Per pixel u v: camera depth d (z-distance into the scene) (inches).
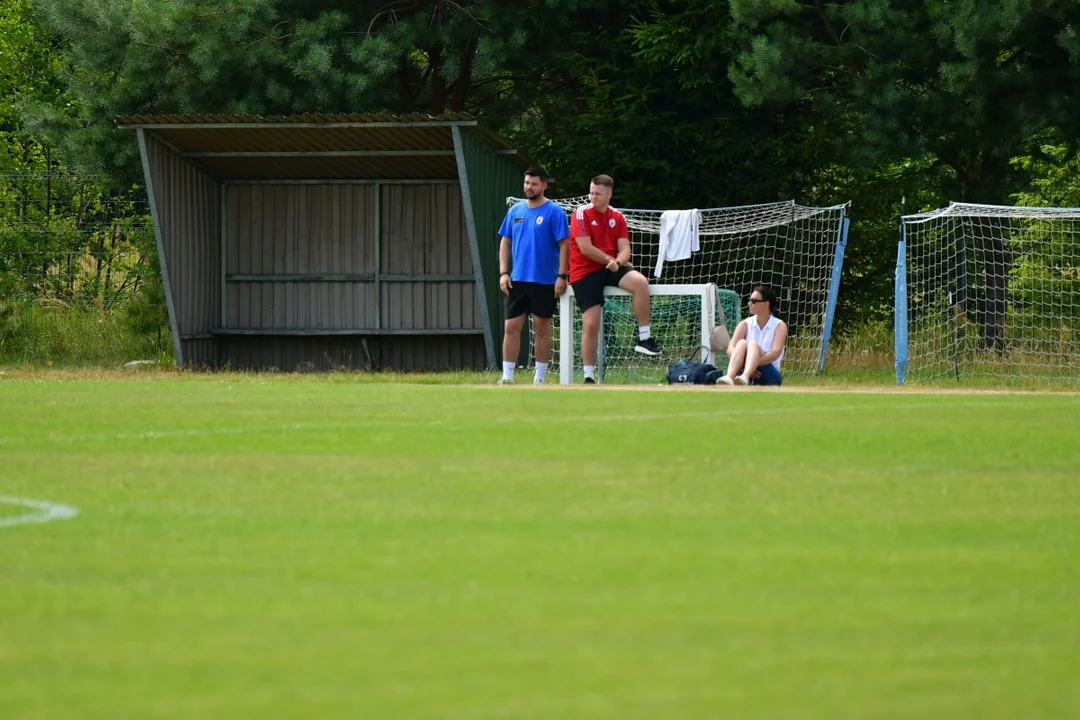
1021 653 538.3
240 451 1139.3
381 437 1237.7
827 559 708.0
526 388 1957.4
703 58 3383.4
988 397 1791.3
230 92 3299.7
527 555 715.4
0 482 963.3
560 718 457.4
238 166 3309.5
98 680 501.4
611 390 1887.3
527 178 2301.9
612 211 2274.9
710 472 1017.5
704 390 1909.4
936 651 540.1
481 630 567.8
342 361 3444.9
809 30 3302.2
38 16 3782.0
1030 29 3004.4
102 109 3430.1
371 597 623.2
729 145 3521.2
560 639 554.9
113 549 730.2
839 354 3314.5
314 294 3410.4
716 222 3198.8
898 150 3137.3
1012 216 2765.7
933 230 3528.5
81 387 1989.4
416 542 749.3
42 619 585.9
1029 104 3048.7
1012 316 3486.7
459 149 2906.0
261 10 3245.6
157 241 3117.6
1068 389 2300.7
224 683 497.4
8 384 2094.0
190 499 892.6
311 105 3270.2
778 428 1321.4
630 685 494.3
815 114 3570.4
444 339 3412.9
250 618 586.6
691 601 617.0
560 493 917.8
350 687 491.8
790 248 3676.2
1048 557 715.4
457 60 3388.3
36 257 3703.3
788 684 496.4
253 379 2482.8
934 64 3139.8
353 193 3398.1
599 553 721.0
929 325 3432.6
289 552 722.2
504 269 2311.8
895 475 1004.6
